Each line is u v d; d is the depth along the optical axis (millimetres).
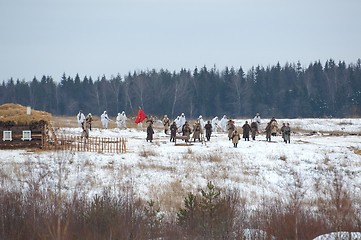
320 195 16344
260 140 32531
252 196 15719
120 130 39688
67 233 7191
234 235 8648
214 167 21484
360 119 52406
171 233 8500
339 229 8875
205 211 9656
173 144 29375
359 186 18766
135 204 10219
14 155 20250
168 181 17859
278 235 8836
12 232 7500
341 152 27016
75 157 20953
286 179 20172
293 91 105438
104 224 8117
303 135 40656
